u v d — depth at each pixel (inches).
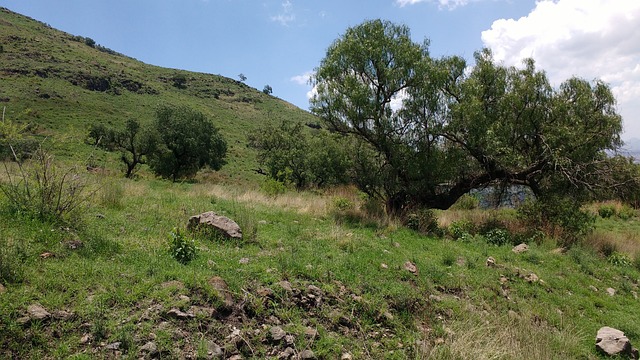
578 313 289.4
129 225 284.8
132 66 4505.4
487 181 598.9
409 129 535.5
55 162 270.2
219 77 5398.6
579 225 496.1
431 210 546.9
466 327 225.8
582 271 386.0
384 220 468.1
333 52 549.3
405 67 517.3
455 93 568.7
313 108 554.6
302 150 1143.0
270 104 4832.7
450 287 284.8
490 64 583.8
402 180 550.6
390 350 193.8
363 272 264.8
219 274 211.8
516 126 584.4
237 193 557.9
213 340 163.5
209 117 3326.8
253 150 2657.5
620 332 246.8
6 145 272.1
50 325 148.9
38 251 197.2
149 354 145.6
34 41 3671.3
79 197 268.4
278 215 415.2
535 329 241.8
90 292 173.0
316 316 201.9
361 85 517.7
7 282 165.0
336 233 350.3
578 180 566.9
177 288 184.2
